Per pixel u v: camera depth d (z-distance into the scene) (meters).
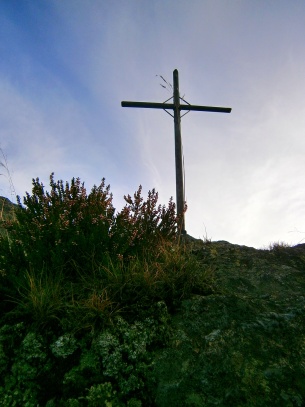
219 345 2.47
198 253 4.32
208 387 2.16
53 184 3.75
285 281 3.69
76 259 3.18
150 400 2.14
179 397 2.11
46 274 2.89
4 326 2.48
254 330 2.62
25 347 2.34
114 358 2.30
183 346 2.47
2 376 2.24
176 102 7.13
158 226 4.07
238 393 2.11
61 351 2.34
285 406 2.04
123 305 2.78
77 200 3.66
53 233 3.25
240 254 4.59
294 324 2.72
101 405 2.07
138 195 4.00
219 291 3.23
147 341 2.47
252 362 2.33
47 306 2.60
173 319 2.78
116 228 3.48
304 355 2.41
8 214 5.00
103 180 4.07
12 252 3.07
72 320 2.53
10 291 2.74
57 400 2.14
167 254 3.48
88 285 2.94
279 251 4.79
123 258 3.39
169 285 3.01
